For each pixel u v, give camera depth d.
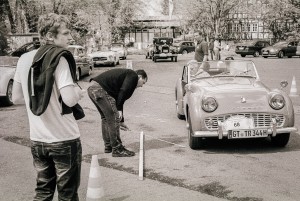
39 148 3.43
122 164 6.55
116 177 5.92
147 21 72.44
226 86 7.92
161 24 72.50
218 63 9.11
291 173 6.05
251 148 7.60
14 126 9.73
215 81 8.50
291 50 40.94
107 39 51.47
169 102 13.57
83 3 37.78
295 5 50.81
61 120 3.38
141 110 12.04
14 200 5.11
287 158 6.88
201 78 8.95
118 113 6.93
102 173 6.12
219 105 7.22
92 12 44.50
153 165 6.50
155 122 10.19
